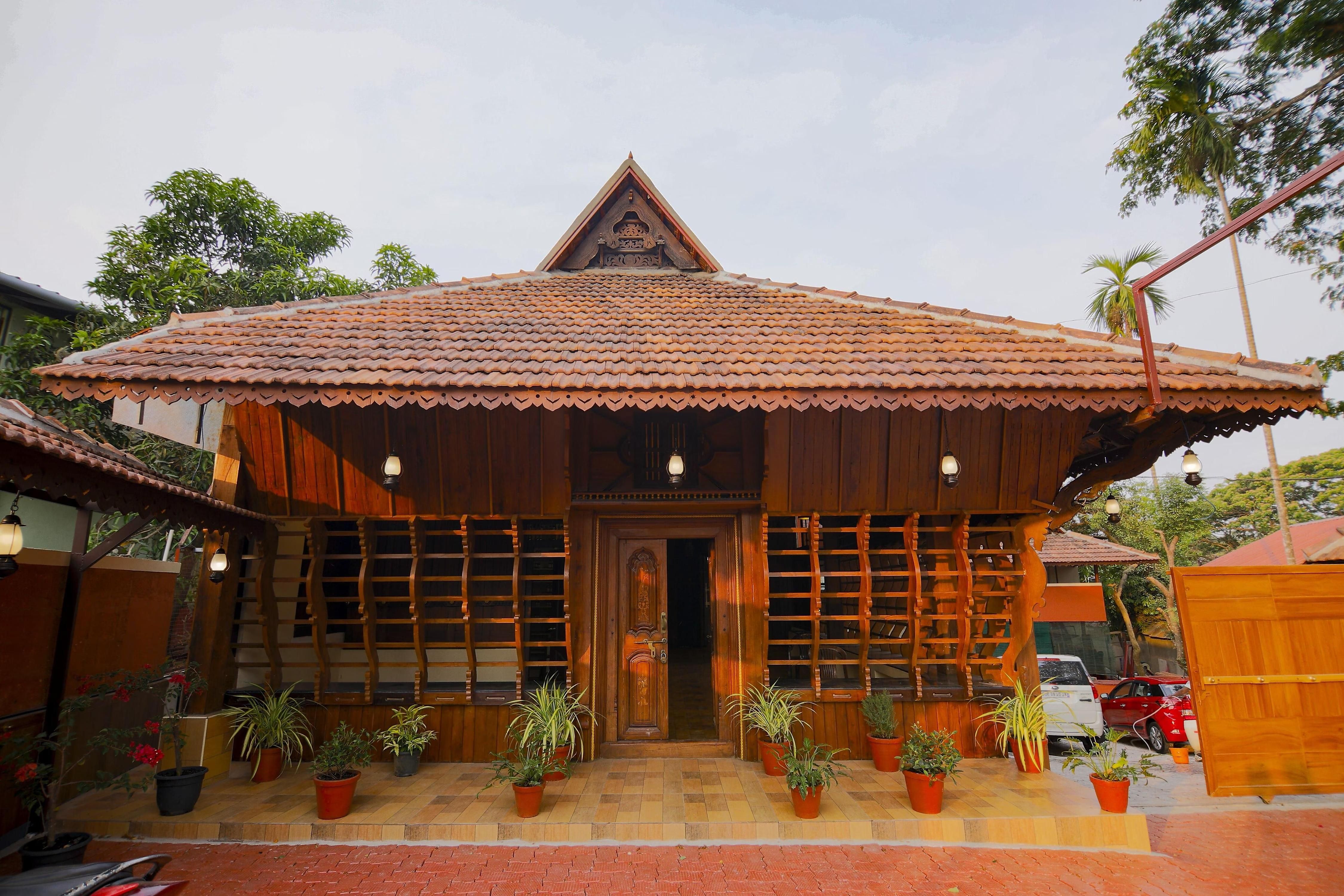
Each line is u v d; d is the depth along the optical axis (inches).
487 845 208.8
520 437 275.6
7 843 199.3
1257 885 197.0
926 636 327.6
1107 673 729.6
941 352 254.4
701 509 291.6
